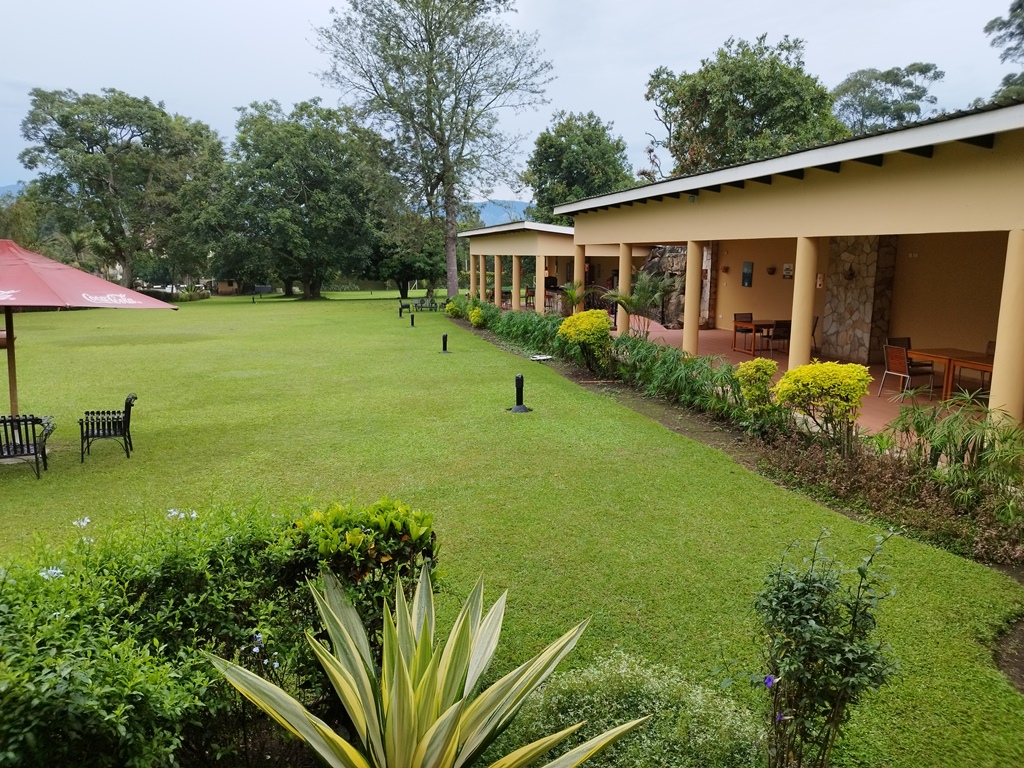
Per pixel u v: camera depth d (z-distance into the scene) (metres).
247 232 36.78
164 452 7.24
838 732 2.26
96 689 1.61
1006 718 2.83
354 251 37.12
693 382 8.82
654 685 2.56
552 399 9.77
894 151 5.96
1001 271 9.07
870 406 8.21
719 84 23.09
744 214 9.00
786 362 11.70
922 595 3.89
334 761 1.82
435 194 30.17
